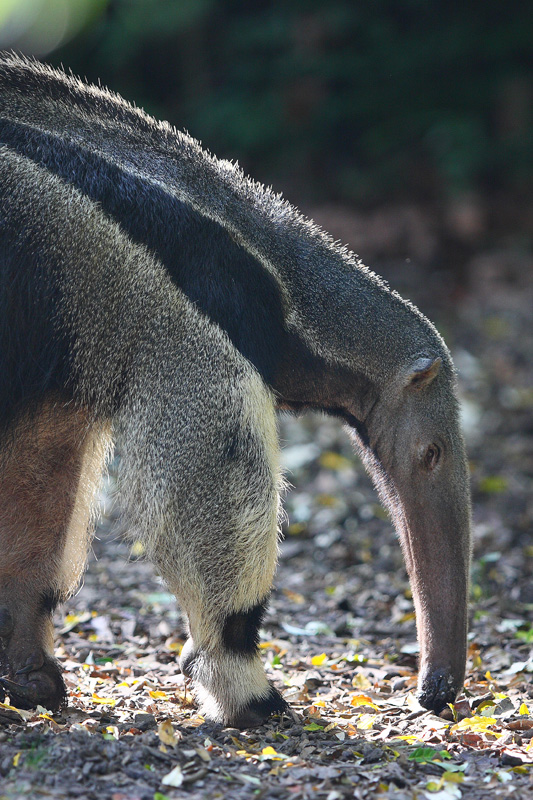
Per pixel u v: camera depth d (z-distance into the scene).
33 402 8.57
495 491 17.58
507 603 13.21
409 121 34.41
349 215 31.92
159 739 7.74
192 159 8.84
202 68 34.88
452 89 34.81
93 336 8.30
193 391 8.17
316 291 8.96
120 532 8.96
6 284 8.22
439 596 9.11
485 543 15.52
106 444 9.05
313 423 20.58
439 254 30.81
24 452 8.78
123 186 8.31
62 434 8.78
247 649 8.66
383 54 34.38
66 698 8.81
